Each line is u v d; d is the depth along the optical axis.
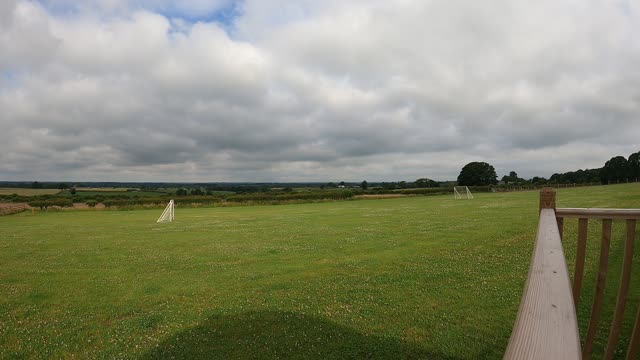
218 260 14.50
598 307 4.43
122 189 109.75
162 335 7.43
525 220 22.55
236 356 6.38
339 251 15.30
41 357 6.69
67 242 20.84
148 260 14.91
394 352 6.27
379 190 81.25
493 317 7.54
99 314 8.83
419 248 15.13
